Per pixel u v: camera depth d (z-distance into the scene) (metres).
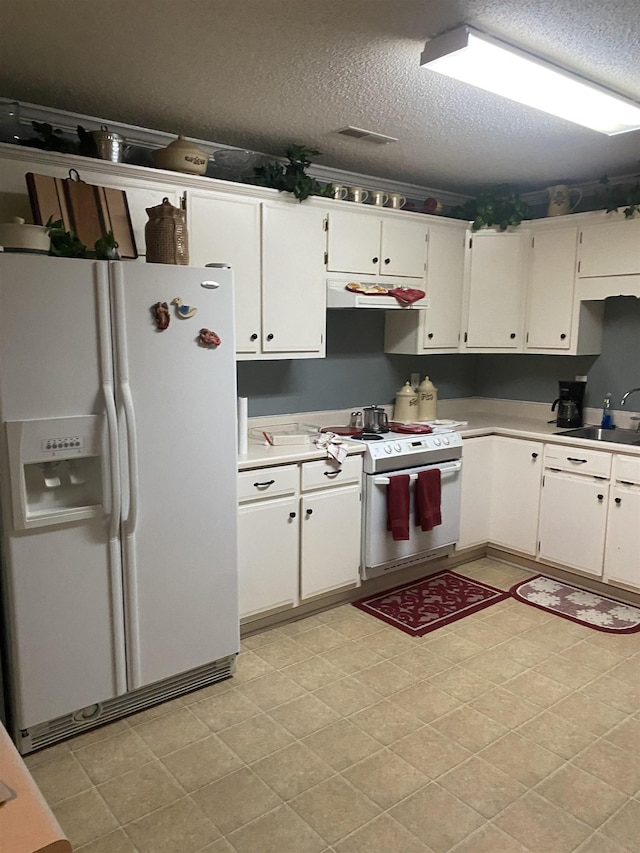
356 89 2.58
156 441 2.44
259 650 3.08
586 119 2.71
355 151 3.46
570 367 4.35
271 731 2.45
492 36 2.09
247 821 2.00
